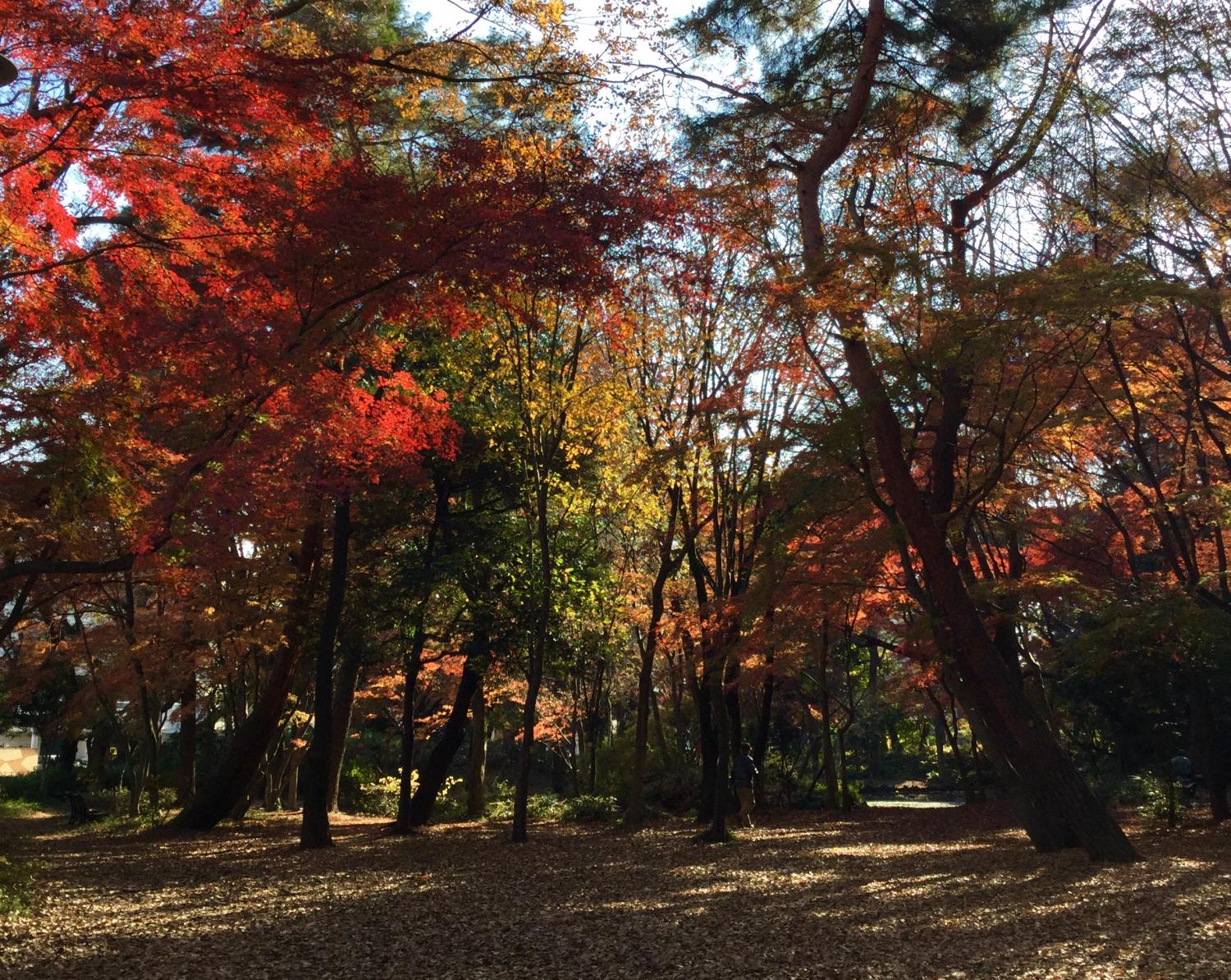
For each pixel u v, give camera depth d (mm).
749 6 15055
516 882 13977
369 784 34188
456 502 24281
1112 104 16047
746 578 19969
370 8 13914
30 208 9070
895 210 16453
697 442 17766
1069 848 16156
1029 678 22062
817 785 35906
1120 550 27562
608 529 28047
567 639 23609
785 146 16906
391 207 9086
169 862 17156
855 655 39031
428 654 28281
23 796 39469
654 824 24781
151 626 22344
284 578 20641
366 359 12570
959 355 12703
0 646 22953
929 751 53844
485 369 20938
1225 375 16250
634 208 9516
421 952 9164
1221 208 15508
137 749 33906
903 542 15016
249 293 10250
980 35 14656
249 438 11031
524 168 9945
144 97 8195
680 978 8000
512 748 50188
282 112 8898
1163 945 8641
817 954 8773
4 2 7301
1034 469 18094
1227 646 16734
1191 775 27953
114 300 9820
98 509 11039
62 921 11086
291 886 13930
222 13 8508
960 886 12711
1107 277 12273
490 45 9969
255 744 24406
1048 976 7695
